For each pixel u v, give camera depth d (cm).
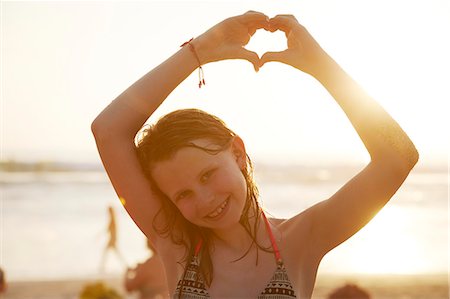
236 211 186
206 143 186
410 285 1666
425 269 1959
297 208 3959
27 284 1633
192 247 200
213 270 195
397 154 187
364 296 821
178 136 185
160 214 204
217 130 189
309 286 196
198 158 184
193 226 200
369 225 3244
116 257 2183
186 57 205
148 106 204
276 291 188
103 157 205
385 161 188
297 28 198
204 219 186
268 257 193
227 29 206
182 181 185
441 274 1848
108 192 5197
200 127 187
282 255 194
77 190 5391
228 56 205
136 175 203
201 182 184
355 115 190
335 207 195
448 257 2220
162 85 204
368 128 189
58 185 5941
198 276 195
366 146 192
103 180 6819
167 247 209
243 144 196
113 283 1616
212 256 197
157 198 204
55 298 1438
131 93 204
